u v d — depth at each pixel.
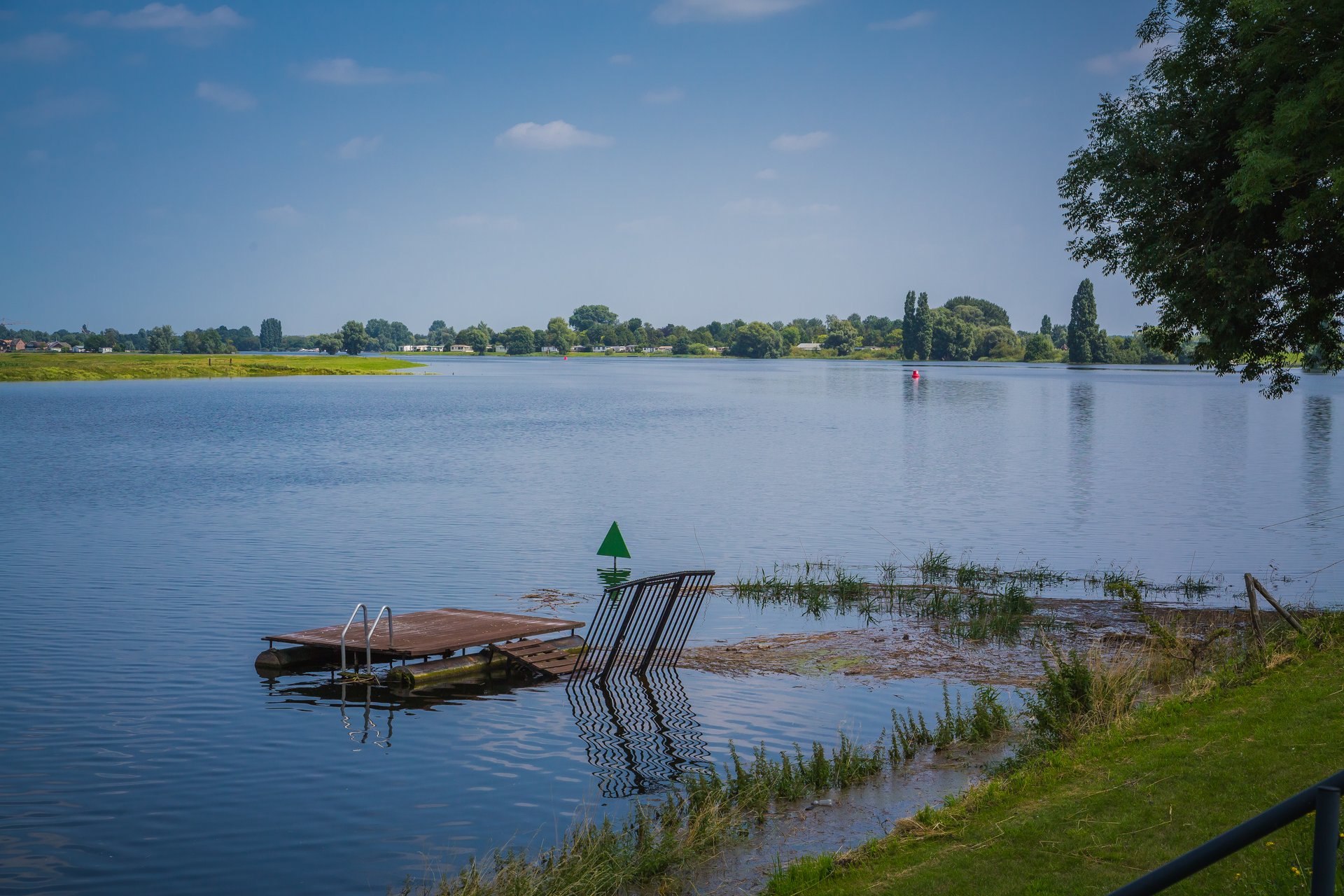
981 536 34.16
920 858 9.91
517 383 175.38
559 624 21.33
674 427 80.62
